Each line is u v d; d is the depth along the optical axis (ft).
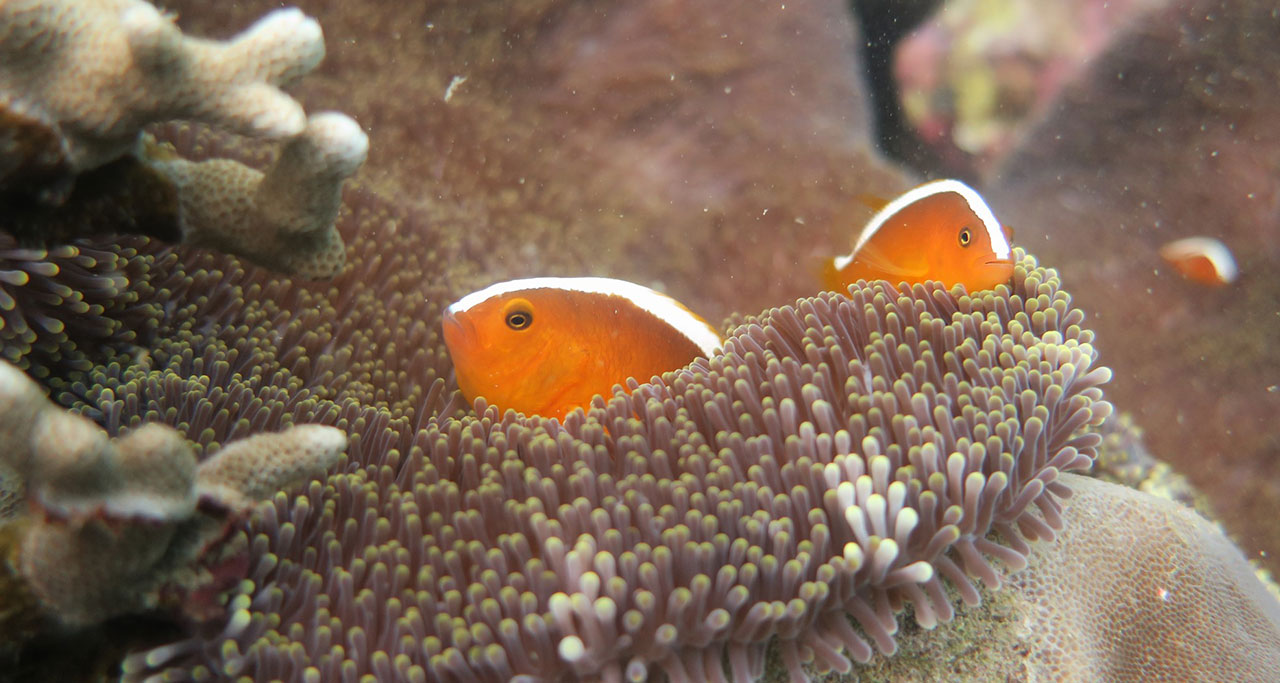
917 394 1.37
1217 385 1.95
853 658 1.35
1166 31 2.06
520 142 1.90
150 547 1.21
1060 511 1.44
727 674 1.31
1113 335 2.00
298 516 1.32
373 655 1.26
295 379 1.49
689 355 1.49
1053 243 2.09
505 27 1.93
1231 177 2.01
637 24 1.94
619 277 1.86
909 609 1.37
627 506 1.32
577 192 1.89
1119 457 1.93
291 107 1.30
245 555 1.27
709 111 1.93
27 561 1.21
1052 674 1.39
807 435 1.36
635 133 1.93
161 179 1.35
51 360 1.40
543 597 1.28
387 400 1.56
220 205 1.37
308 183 1.36
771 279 1.88
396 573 1.30
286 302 1.58
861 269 1.59
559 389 1.48
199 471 1.25
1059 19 2.14
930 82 2.32
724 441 1.37
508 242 1.83
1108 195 2.09
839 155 1.94
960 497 1.34
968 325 1.46
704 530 1.30
